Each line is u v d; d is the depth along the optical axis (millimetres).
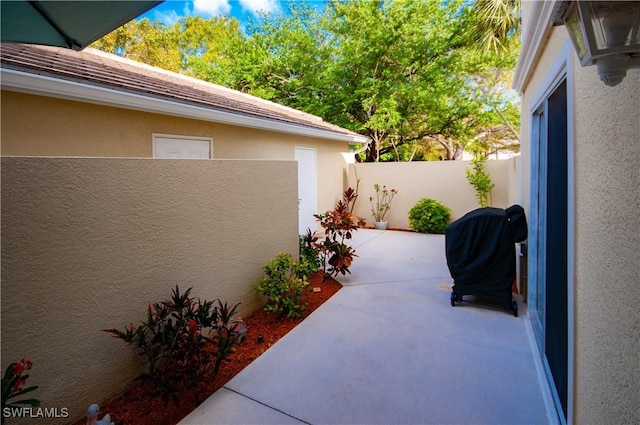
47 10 2332
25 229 2361
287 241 5367
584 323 2025
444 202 11094
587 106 2010
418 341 3906
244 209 4484
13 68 3736
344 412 2754
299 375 3266
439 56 14461
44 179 2455
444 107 15156
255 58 16844
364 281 6156
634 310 1360
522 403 2832
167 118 5883
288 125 8242
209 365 3393
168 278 3430
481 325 4309
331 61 16359
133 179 3074
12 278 2301
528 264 4453
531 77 4527
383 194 12078
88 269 2732
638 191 1338
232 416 2713
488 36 12094
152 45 20156
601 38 1121
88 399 2738
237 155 7414
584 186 2055
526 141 4992
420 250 8570
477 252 4832
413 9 14039
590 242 1931
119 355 2969
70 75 4195
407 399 2902
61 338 2564
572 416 2217
